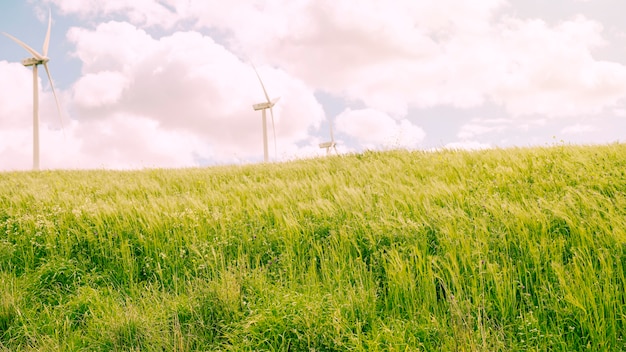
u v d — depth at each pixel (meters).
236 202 8.73
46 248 6.78
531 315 3.95
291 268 5.50
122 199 9.66
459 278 4.71
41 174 18.55
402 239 5.84
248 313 4.57
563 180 7.68
